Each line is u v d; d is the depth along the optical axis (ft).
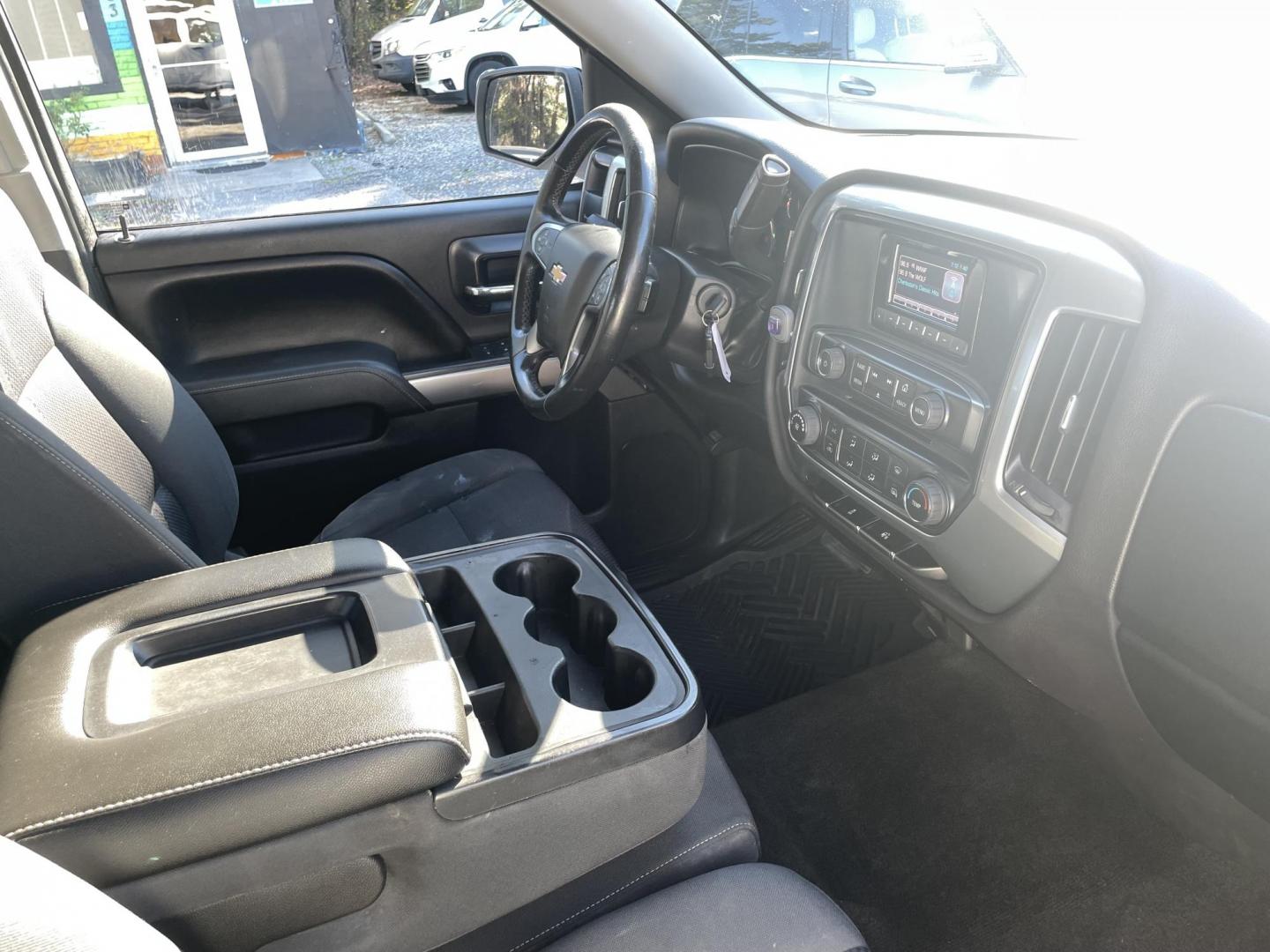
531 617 3.26
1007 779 4.91
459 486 5.17
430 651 2.68
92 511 2.83
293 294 5.93
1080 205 3.13
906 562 3.97
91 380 3.72
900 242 3.66
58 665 2.55
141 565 2.99
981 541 3.39
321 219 5.90
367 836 2.32
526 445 6.54
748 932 2.58
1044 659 3.45
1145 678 3.12
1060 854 4.49
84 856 2.07
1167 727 3.21
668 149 5.20
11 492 2.70
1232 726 2.89
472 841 2.49
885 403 3.74
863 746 5.15
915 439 3.68
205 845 2.15
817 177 4.25
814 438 4.17
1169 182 3.43
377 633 2.75
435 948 2.64
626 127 4.26
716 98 5.14
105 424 3.67
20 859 1.72
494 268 6.36
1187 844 4.52
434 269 6.22
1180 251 2.74
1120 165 3.79
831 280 4.06
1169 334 2.70
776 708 5.41
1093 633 3.18
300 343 6.05
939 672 5.63
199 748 2.23
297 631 2.88
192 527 4.14
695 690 2.90
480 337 6.47
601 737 2.64
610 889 2.89
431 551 4.65
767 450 5.11
